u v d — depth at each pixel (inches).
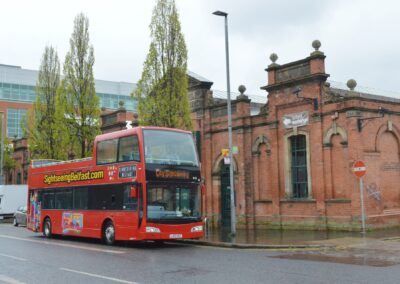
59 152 1227.2
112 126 1371.8
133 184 673.6
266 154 965.8
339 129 828.6
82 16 1214.9
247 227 981.2
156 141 680.4
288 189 914.1
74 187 828.6
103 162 752.3
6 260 533.0
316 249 606.5
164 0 908.0
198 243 713.0
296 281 374.3
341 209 821.9
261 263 483.5
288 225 908.0
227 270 438.0
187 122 896.3
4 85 3137.3
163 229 653.9
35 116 1365.7
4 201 1552.7
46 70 1378.0
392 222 834.8
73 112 1184.8
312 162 871.7
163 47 898.1
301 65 895.1
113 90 3486.7
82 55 1202.6
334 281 371.2
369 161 812.6
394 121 865.5
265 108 970.7
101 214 741.3
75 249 655.1
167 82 889.5
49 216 900.0
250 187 988.6
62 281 393.4
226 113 1049.5
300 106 898.1
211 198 1067.3
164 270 444.1
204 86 1099.3
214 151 1074.7
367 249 588.4
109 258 544.7
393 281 369.4
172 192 676.1
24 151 1951.3
